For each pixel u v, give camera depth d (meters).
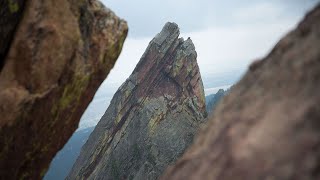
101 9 23.44
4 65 18.84
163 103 112.31
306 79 11.16
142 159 101.50
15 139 18.80
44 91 19.08
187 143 105.31
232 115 13.60
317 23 13.01
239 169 10.34
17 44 18.92
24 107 18.28
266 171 9.49
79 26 21.31
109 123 112.75
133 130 109.31
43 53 19.06
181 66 116.62
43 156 21.80
